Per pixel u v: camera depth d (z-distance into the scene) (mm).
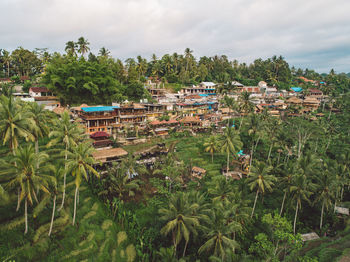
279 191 63312
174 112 107375
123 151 60562
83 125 73688
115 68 118188
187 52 159250
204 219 37531
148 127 88000
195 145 84312
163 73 158000
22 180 30375
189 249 41312
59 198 43156
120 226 42938
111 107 82250
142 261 36844
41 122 46500
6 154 48031
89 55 127688
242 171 70625
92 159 38000
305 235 50531
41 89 95438
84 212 42812
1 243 32062
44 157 33844
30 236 34344
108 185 49938
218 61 189875
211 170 69625
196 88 144125
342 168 62469
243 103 95375
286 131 85000
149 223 45562
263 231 49406
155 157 69312
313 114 131875
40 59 131750
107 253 36969
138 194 52875
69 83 90625
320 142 96125
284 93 172250
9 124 37406
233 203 43406
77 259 34438
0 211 36125
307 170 57469
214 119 114688
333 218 55625
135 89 114875
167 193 49781
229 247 36406
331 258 41938
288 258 42969
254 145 91125
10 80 112625
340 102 141625
